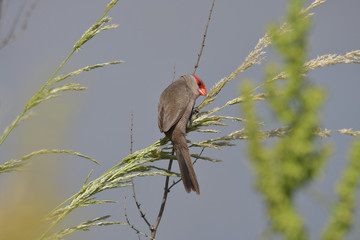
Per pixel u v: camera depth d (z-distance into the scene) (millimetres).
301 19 3322
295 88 3123
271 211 2994
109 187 7457
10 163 5047
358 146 2947
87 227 6711
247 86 3373
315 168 2969
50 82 6137
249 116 3252
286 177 2979
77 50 6914
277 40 3311
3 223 3938
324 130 6559
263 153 3082
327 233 2908
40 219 4004
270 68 3270
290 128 3117
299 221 2891
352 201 2912
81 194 7234
